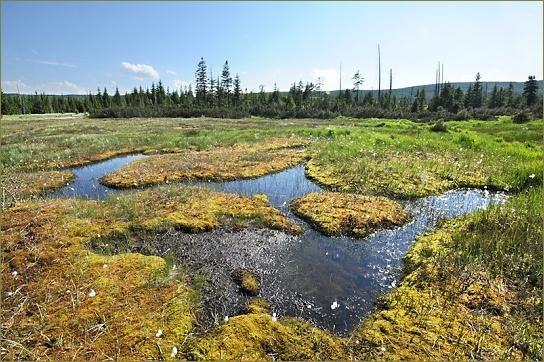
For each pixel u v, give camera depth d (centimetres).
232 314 673
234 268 842
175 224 1066
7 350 531
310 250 942
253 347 562
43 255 837
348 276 812
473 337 568
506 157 1833
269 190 1491
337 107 7531
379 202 1259
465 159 1841
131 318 622
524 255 795
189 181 1631
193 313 659
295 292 748
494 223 972
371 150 1945
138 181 1611
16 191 1423
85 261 816
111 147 2523
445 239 946
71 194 1452
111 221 1074
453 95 7500
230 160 1994
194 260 877
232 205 1238
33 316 623
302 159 2070
